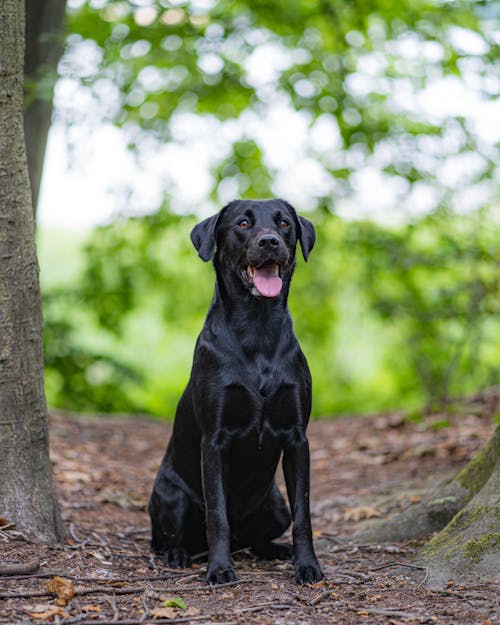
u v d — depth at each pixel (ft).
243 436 12.71
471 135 31.53
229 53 33.50
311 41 34.58
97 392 36.76
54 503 13.34
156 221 38.34
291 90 34.81
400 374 44.62
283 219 13.30
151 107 34.37
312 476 22.72
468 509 13.02
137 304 41.01
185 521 14.03
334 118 35.29
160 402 50.98
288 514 14.35
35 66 20.71
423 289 36.29
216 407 12.51
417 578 11.99
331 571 12.86
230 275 12.91
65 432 26.04
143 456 25.75
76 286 38.96
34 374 13.09
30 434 12.98
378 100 35.42
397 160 34.04
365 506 17.95
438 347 32.07
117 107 31.53
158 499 14.26
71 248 57.82
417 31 31.89
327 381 52.65
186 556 13.74
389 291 36.99
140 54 31.19
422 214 33.63
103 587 11.10
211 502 12.42
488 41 29.63
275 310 12.80
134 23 30.27
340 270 41.11
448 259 29.43
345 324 48.11
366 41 33.71
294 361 12.80
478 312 28.55
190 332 48.14
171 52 31.55
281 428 12.76
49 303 37.40
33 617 9.62
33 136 20.86
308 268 41.04
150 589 11.23
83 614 9.87
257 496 13.67
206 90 33.99
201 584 11.97
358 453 24.34
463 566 11.91
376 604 10.75
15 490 12.73
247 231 12.87
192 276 44.14
